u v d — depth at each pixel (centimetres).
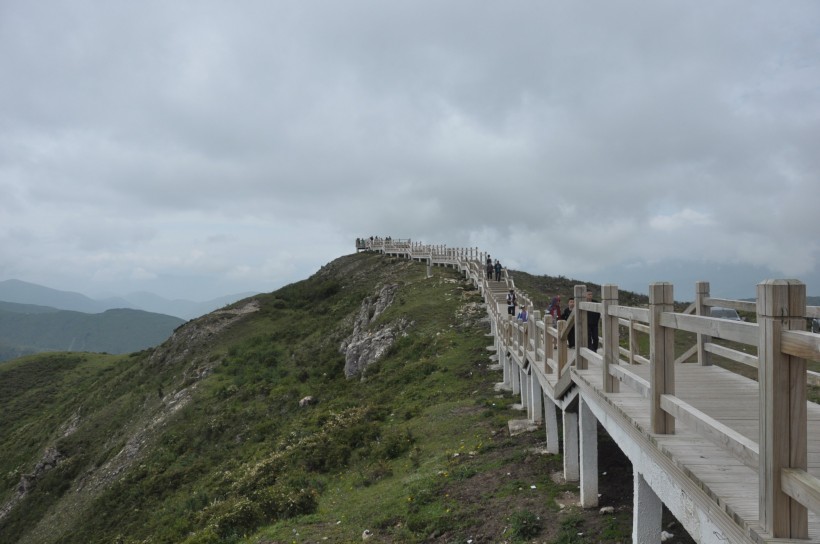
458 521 1157
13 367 8031
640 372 912
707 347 1034
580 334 1019
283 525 1459
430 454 1736
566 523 1020
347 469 1938
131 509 2817
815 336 335
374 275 6266
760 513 398
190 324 6100
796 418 375
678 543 936
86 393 6256
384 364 3325
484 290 3834
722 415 674
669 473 567
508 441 1594
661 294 609
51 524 3403
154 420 4100
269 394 3744
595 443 1077
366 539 1205
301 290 6681
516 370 2148
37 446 5406
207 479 2706
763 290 387
